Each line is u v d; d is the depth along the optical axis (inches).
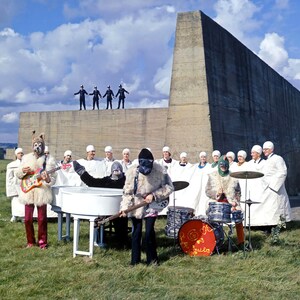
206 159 527.2
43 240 347.9
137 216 295.4
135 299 234.2
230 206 316.5
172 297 237.5
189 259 314.2
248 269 292.5
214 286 259.4
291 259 316.5
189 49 579.2
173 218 341.4
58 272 278.8
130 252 335.6
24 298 235.0
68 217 376.5
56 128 754.8
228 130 623.2
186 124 572.7
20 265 297.0
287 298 240.2
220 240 331.0
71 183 456.1
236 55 689.0
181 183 331.6
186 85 576.7
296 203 739.4
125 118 703.7
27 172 344.2
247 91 724.0
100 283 259.6
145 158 289.3
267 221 438.0
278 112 914.7
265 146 451.2
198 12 578.9
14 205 462.9
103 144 719.1
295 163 1043.9
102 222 307.0
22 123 778.8
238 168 454.3
